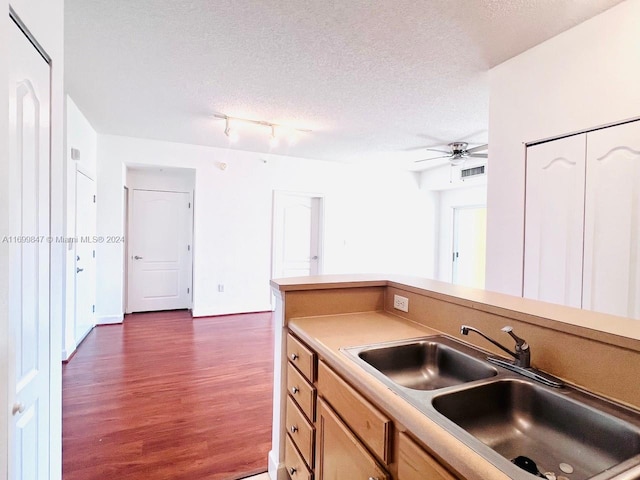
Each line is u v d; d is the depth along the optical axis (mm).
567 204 1995
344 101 3119
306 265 5770
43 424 1253
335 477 1178
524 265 2227
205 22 1968
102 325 4363
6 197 908
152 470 1797
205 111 3418
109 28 2031
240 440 2076
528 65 2203
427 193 6617
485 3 1771
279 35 2094
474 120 3613
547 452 913
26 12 1066
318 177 5676
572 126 1956
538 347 1072
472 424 961
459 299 1402
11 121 980
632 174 1720
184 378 2896
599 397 896
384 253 6281
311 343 1407
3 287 903
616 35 1766
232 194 5039
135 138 4422
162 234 5164
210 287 4938
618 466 632
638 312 1707
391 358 1326
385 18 1913
